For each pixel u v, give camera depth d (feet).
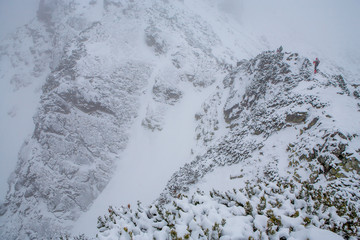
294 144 61.26
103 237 16.16
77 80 204.03
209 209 16.66
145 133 189.78
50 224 152.25
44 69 344.28
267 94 114.21
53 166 173.99
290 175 52.39
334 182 43.78
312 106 70.90
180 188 82.28
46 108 196.65
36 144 188.03
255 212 15.96
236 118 134.31
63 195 162.61
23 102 314.55
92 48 233.14
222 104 160.56
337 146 49.88
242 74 153.69
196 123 178.81
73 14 328.70
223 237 13.89
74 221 155.74
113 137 187.42
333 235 12.85
